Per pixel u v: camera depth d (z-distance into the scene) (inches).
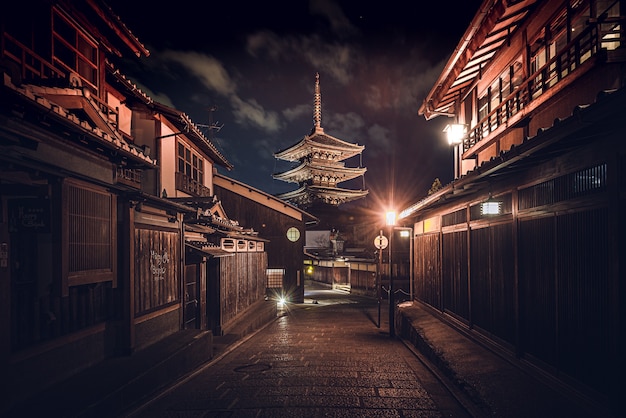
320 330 747.4
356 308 1155.3
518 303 348.2
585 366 256.8
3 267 232.2
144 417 293.9
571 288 273.7
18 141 239.8
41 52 328.8
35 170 251.4
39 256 265.4
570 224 276.1
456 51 486.0
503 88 501.4
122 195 361.1
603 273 241.0
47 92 277.3
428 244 694.5
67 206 276.2
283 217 1338.6
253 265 918.4
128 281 363.6
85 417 241.9
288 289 1317.7
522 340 345.1
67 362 297.9
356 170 2311.8
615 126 215.9
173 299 479.5
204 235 674.2
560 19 371.2
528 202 335.6
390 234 681.0
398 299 1427.2
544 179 305.1
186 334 468.8
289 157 2378.2
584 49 345.1
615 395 223.8
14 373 243.3
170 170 668.7
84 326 320.5
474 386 323.9
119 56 469.7
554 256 294.8
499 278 398.0
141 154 373.7
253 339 653.3
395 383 384.2
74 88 298.5
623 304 221.8
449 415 300.5
